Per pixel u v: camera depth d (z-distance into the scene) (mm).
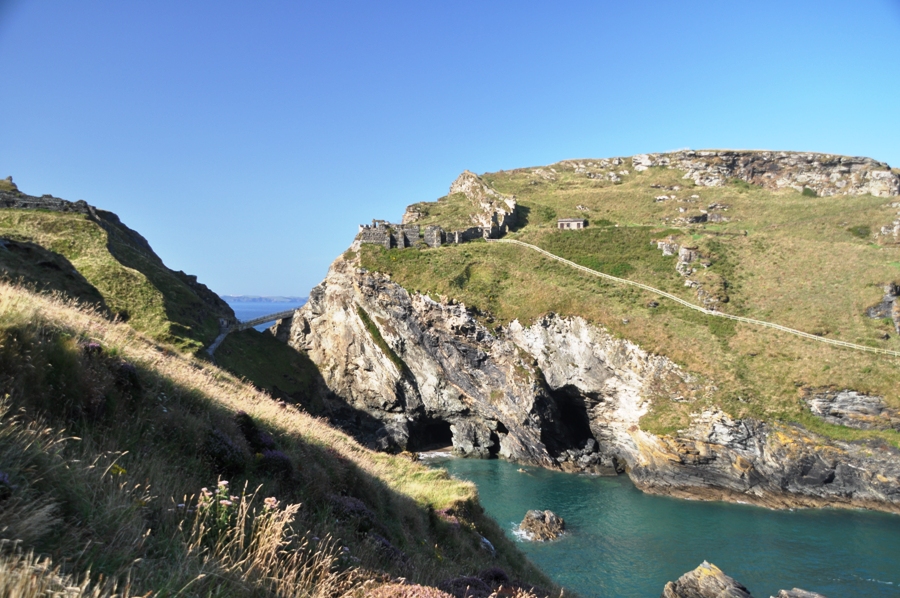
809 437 57938
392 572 12344
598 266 92875
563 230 107875
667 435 62562
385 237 99500
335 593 9117
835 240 93812
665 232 100875
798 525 50438
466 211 125625
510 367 78125
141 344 20250
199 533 8477
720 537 47344
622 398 70312
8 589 4926
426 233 101438
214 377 26750
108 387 11609
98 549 6723
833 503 56094
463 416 86188
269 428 17359
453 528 22734
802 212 114188
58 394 10062
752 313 74562
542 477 69500
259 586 7758
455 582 13914
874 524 50531
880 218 98375
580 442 79125
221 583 7312
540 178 170500
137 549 7113
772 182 145000
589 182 162500
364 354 91625
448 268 90562
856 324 68688
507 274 89812
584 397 74250
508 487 64250
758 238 92938
